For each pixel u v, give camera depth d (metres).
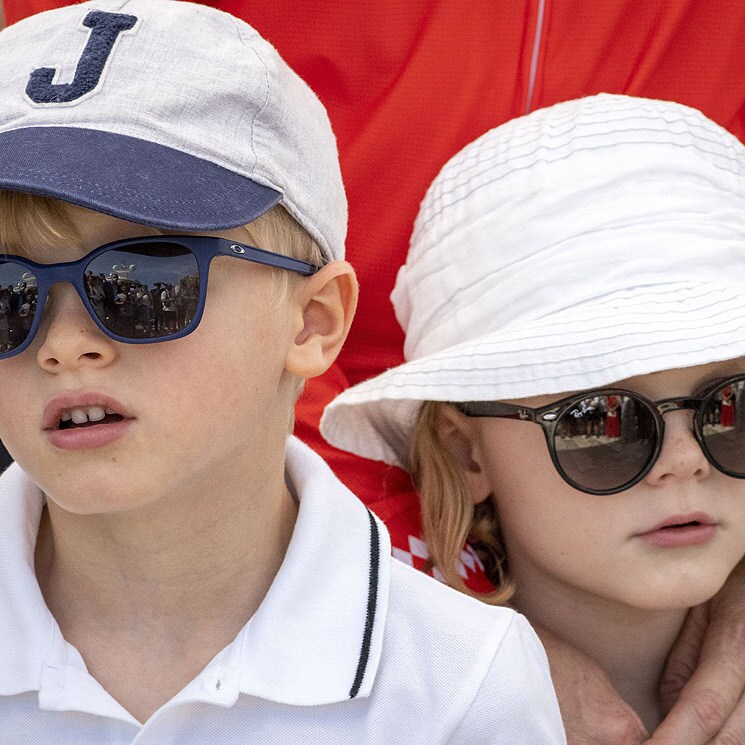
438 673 4.53
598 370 5.54
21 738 4.17
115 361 3.89
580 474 5.76
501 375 5.73
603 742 5.76
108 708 4.07
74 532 4.32
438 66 7.22
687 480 5.74
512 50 7.28
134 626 4.43
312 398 7.29
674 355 5.45
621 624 6.23
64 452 3.89
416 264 6.65
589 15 7.25
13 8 6.98
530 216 6.04
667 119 6.35
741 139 7.97
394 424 6.95
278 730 4.21
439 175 6.84
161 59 4.18
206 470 4.15
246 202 4.09
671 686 6.37
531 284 5.94
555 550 5.98
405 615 4.60
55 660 4.16
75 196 3.75
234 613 4.52
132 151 3.97
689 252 5.91
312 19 7.20
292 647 4.27
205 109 4.16
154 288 3.91
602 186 6.04
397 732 4.41
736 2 7.48
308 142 4.55
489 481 6.35
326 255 4.66
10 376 3.96
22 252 3.95
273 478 4.54
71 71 4.12
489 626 4.74
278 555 4.70
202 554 4.36
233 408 4.13
